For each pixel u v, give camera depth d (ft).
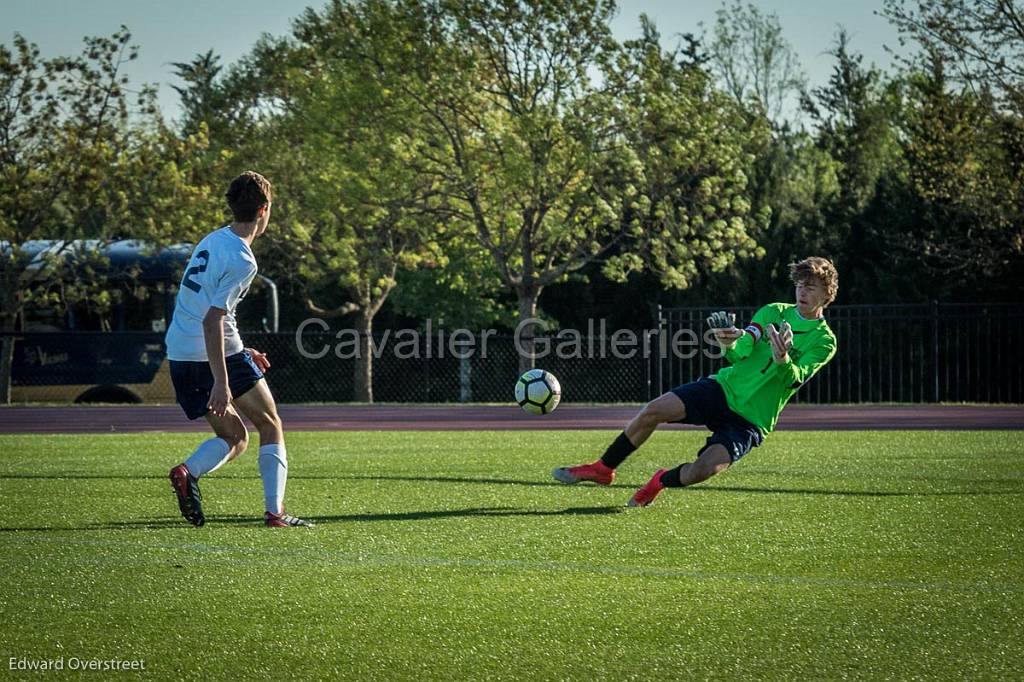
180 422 219.41
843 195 419.13
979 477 114.32
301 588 62.34
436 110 308.40
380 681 47.03
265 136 376.27
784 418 220.23
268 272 405.80
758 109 344.28
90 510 91.20
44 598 60.03
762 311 88.84
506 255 318.04
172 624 55.21
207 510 91.04
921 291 343.87
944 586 63.26
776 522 84.79
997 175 310.04
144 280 321.93
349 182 302.66
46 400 306.35
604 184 304.09
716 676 47.57
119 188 322.96
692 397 88.69
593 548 74.08
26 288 315.17
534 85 301.22
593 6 294.25
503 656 50.24
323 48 347.97
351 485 108.06
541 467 125.39
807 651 50.96
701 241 330.54
